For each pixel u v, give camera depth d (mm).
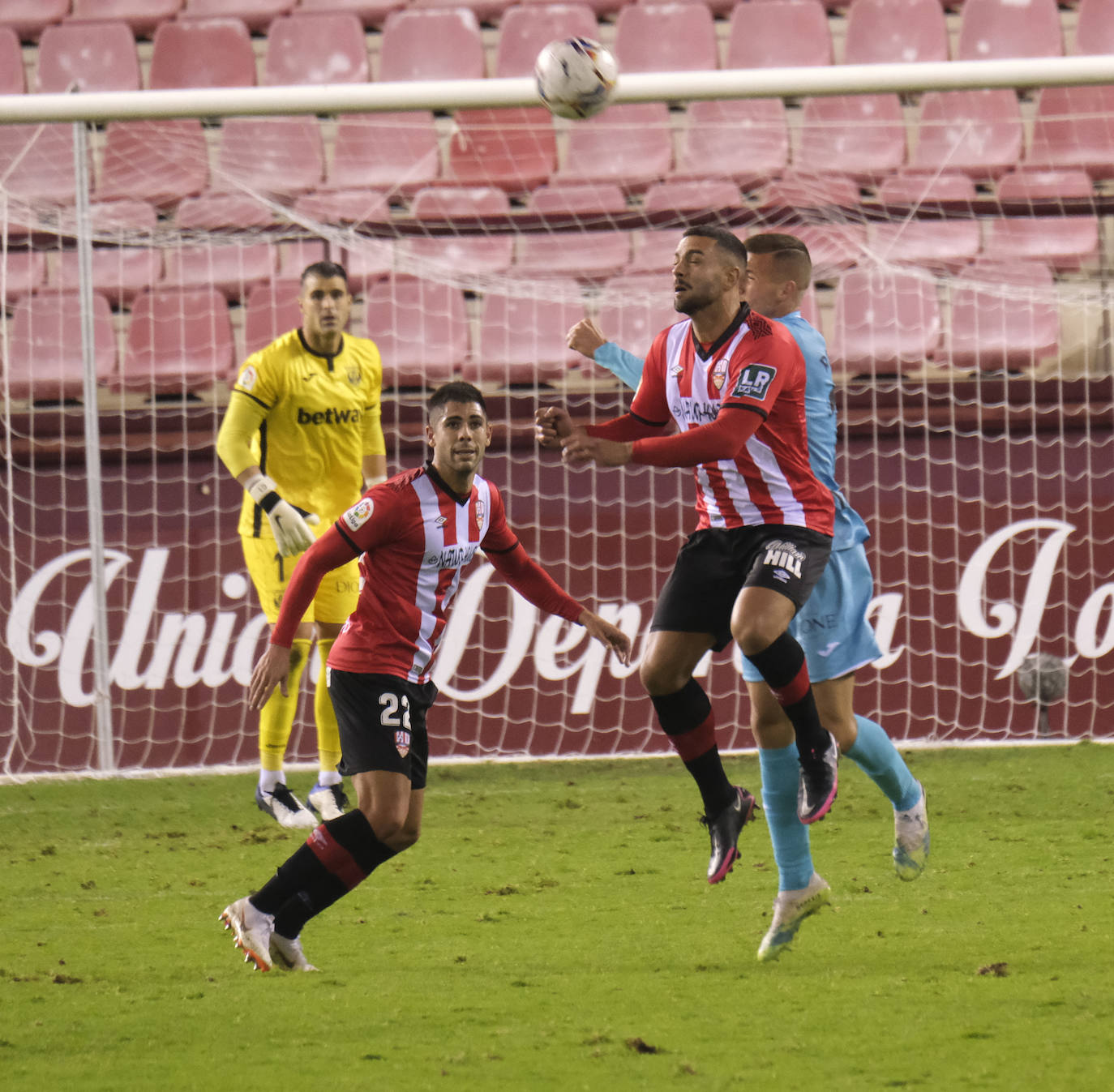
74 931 16234
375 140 45312
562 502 31375
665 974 13469
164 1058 10742
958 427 31781
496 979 13383
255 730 30750
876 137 44688
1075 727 30469
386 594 13930
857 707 30734
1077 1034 10914
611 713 30719
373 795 13633
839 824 22281
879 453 31531
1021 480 31109
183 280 40969
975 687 30578
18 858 21359
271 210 42156
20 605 31125
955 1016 11555
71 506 31703
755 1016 11750
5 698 30781
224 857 21219
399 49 48125
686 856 20312
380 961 14258
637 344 39406
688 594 14773
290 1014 12109
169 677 30891
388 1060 10570
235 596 31078
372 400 25547
